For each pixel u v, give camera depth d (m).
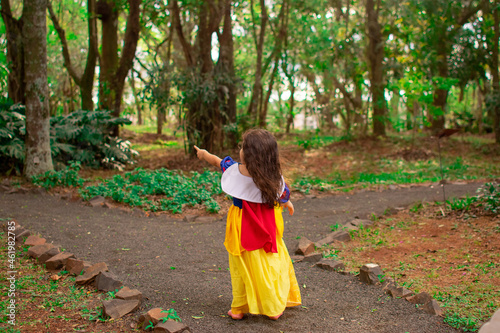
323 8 18.62
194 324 3.27
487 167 11.91
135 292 3.61
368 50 17.75
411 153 14.41
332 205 8.38
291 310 3.59
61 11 20.42
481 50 18.45
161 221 7.09
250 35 23.86
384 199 8.53
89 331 3.08
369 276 4.15
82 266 4.27
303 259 4.98
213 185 9.05
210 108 14.16
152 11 15.24
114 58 15.98
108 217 7.06
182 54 24.41
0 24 17.70
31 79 9.02
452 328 3.16
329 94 24.31
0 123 10.23
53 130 11.43
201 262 4.96
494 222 5.94
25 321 3.19
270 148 3.21
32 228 5.95
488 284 3.96
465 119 23.42
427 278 4.25
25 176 9.19
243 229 3.24
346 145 16.64
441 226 6.14
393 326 3.23
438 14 16.86
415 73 16.50
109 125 13.04
